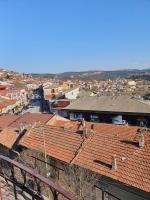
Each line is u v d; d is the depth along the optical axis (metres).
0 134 39.44
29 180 7.62
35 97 155.38
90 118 65.00
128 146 25.94
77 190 22.61
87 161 25.88
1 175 7.22
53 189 4.77
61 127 33.81
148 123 58.03
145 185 21.27
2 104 100.19
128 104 63.31
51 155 28.67
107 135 28.55
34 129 35.34
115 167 23.78
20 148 33.72
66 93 103.06
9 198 7.72
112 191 23.27
